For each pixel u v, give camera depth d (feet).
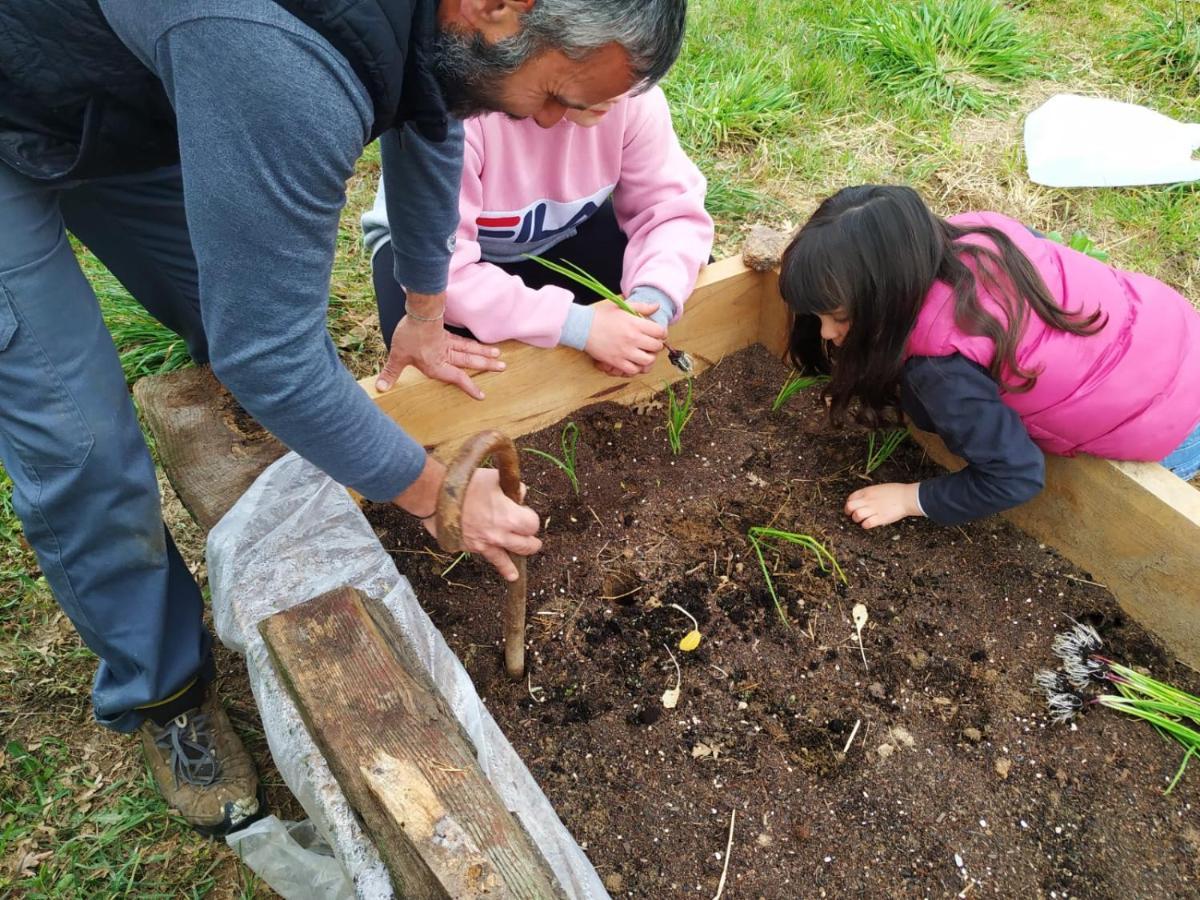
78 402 4.39
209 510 5.34
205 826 5.82
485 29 3.15
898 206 5.36
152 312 6.14
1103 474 5.78
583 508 6.69
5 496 7.65
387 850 3.41
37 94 3.65
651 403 7.45
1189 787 5.32
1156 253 9.64
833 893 4.96
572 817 5.22
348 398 3.76
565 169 6.87
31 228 4.11
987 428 5.49
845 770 5.39
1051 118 11.03
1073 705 5.62
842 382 5.96
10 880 5.74
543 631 6.02
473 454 3.92
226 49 2.80
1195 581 5.50
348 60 2.97
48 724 6.44
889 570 6.33
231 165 2.97
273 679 4.38
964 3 12.64
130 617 5.13
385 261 7.04
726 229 10.08
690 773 5.40
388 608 4.69
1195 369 5.73
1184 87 11.82
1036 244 5.95
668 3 3.19
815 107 11.60
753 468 6.97
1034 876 5.01
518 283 6.50
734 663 5.87
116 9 3.11
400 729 3.66
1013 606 6.15
